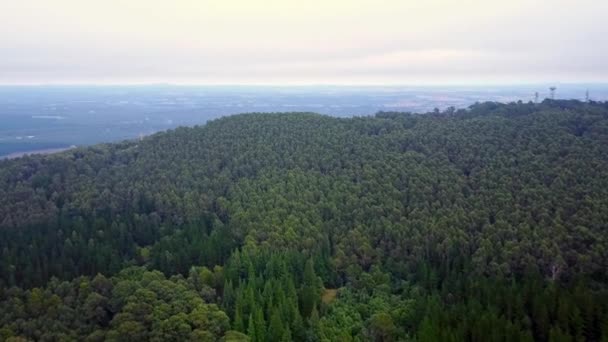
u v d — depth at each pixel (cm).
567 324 7481
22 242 10438
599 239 9200
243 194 11700
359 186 11694
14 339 6919
